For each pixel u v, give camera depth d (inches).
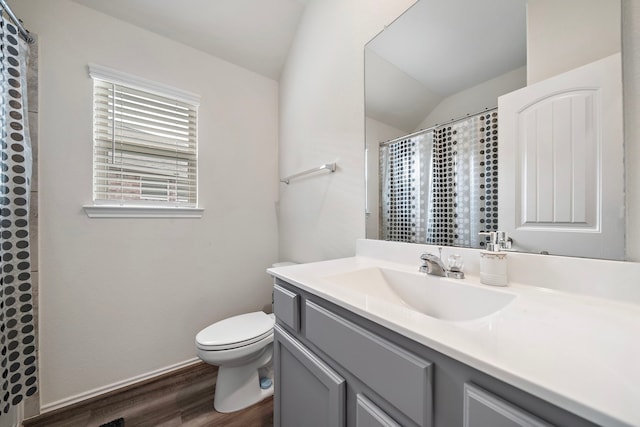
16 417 44.1
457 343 15.1
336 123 55.0
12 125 41.3
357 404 21.6
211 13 61.6
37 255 47.4
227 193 71.2
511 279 27.7
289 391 32.9
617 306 21.0
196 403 51.2
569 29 24.6
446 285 29.5
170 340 61.9
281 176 79.2
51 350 48.7
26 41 45.4
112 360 54.9
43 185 48.1
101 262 53.9
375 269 37.4
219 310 69.5
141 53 58.1
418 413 16.9
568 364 12.8
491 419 13.3
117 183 56.7
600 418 9.6
